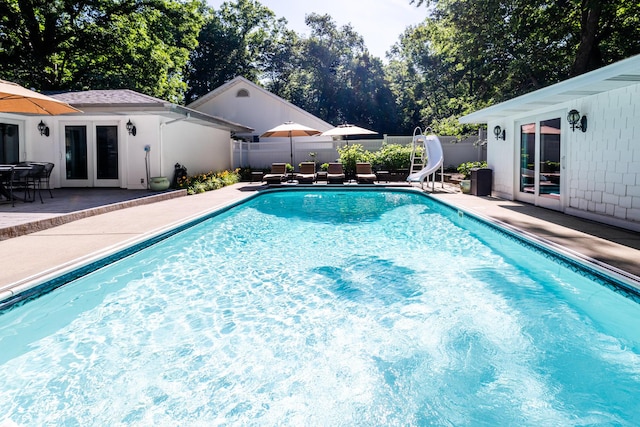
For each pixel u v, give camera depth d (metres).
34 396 2.73
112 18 21.75
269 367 3.12
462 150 20.08
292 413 2.56
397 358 3.24
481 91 19.88
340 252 6.43
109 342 3.52
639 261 4.61
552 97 7.77
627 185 6.58
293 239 7.34
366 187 14.70
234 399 2.71
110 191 12.51
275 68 44.28
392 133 44.16
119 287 4.88
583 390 2.79
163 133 13.40
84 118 13.27
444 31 19.53
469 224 8.64
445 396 2.74
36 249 5.34
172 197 11.73
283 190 14.73
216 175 16.58
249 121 24.06
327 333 3.68
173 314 4.10
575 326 3.78
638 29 15.34
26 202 9.52
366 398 2.72
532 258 5.85
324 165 18.83
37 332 3.73
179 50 25.92
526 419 2.49
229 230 8.12
